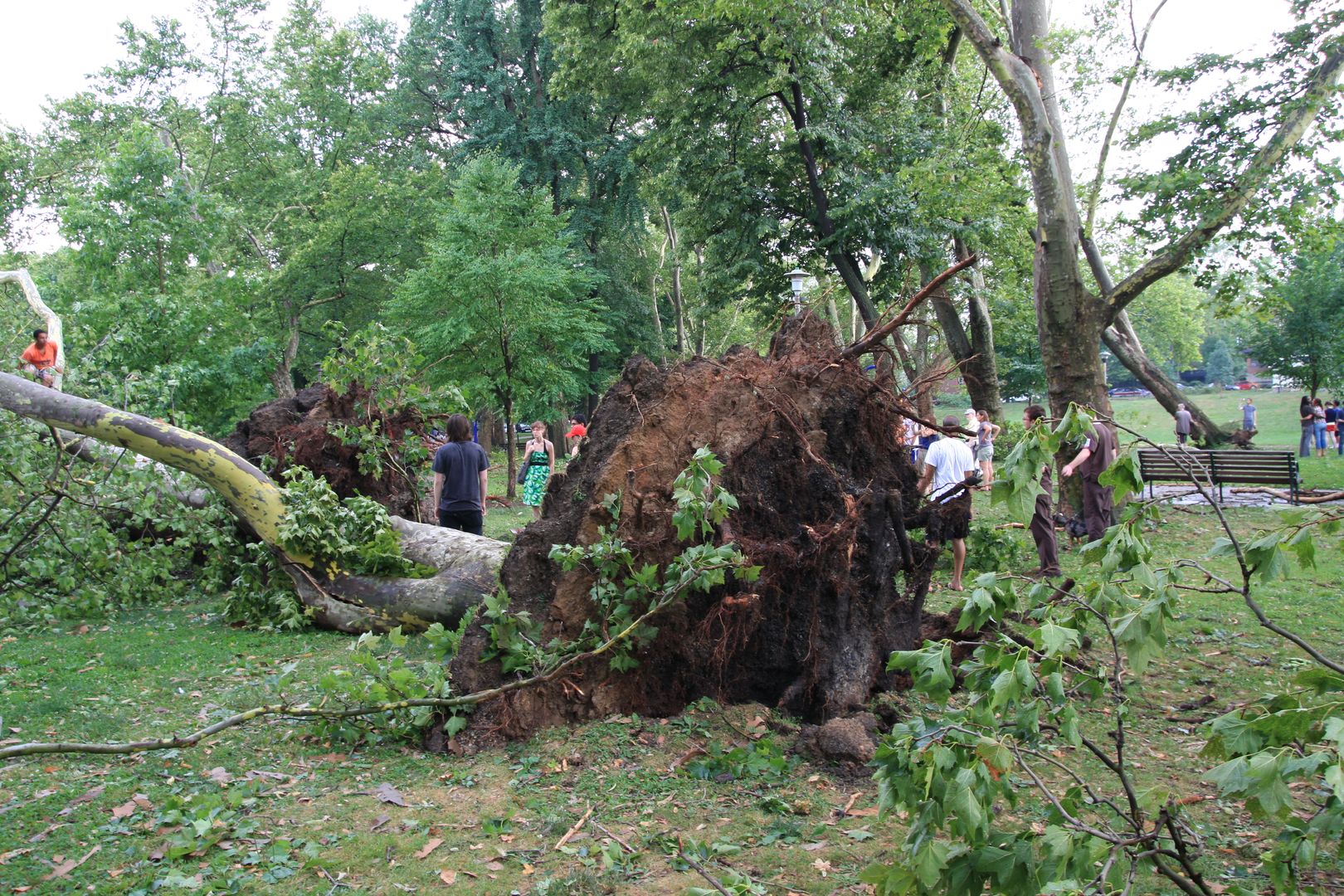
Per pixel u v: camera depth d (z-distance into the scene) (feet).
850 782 14.51
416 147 127.75
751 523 18.11
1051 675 8.64
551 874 11.56
